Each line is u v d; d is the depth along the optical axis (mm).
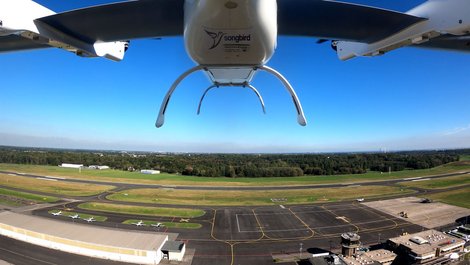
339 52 5332
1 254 30844
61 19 3637
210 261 30359
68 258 30188
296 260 30859
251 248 33969
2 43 4602
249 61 3047
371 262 29641
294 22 3949
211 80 3729
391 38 4109
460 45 4676
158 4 3578
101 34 4102
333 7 3656
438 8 3512
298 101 3352
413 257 30891
